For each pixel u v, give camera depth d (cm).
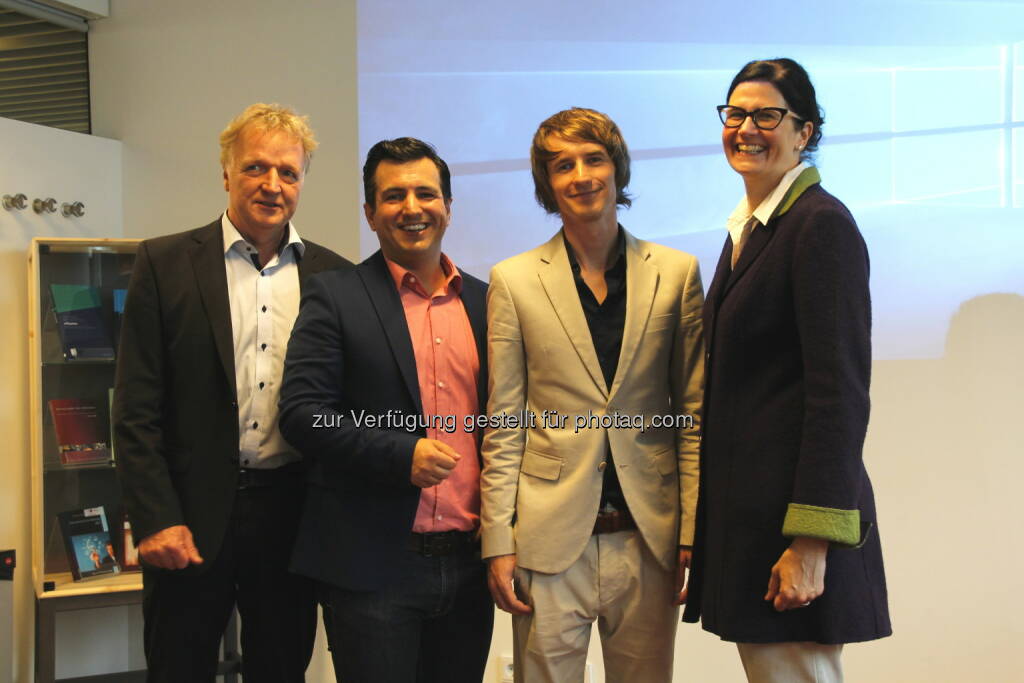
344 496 211
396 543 210
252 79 340
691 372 213
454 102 325
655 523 207
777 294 180
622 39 319
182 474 220
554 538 203
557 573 204
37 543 306
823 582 173
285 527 229
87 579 309
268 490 228
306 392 208
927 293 304
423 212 217
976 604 300
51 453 312
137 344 223
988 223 300
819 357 170
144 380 221
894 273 305
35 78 360
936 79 303
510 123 324
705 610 190
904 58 305
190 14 347
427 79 326
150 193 353
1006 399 299
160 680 221
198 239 233
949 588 301
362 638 209
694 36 316
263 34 338
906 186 305
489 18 323
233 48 342
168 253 229
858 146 307
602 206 206
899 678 303
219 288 226
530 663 208
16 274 326
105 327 320
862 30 307
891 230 305
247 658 233
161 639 221
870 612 179
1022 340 299
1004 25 300
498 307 212
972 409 301
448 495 216
